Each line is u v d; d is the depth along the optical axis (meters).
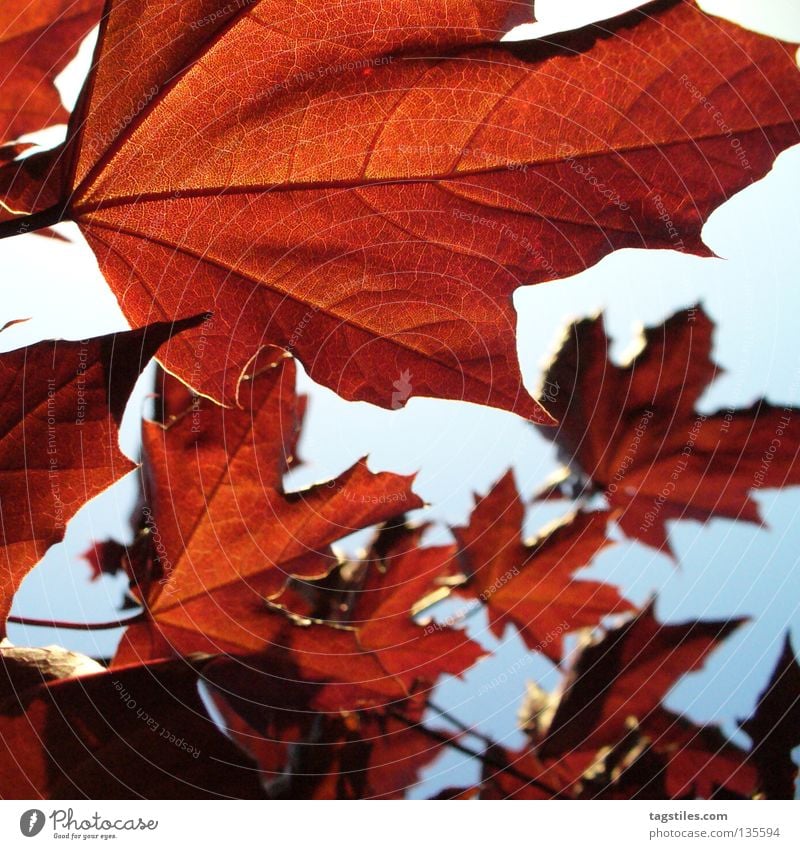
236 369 0.64
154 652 0.70
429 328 0.66
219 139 0.63
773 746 0.74
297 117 0.63
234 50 0.61
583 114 0.62
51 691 0.54
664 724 0.76
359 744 0.69
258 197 0.64
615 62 0.60
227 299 0.64
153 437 0.72
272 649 0.70
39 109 0.72
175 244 0.64
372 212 0.65
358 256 0.65
